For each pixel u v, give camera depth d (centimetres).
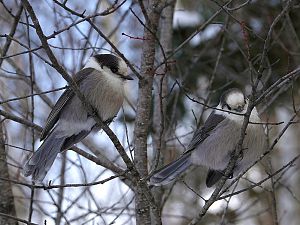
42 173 905
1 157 1056
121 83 955
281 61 1297
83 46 1167
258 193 1417
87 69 955
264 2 1324
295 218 1553
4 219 1044
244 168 946
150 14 966
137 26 1425
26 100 1196
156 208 845
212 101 1353
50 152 921
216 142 941
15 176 1209
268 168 1105
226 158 948
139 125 967
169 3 1009
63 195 1140
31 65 1023
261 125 926
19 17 955
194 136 964
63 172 1120
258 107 1239
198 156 960
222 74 1350
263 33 1274
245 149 863
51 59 751
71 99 934
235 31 1341
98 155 1141
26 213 1409
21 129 1457
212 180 985
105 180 822
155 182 915
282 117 1527
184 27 1402
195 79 1375
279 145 1589
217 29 1377
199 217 841
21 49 1563
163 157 1052
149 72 969
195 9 1408
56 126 937
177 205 1504
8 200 1054
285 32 1322
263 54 748
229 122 930
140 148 960
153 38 972
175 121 1230
